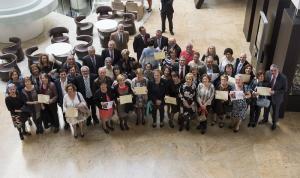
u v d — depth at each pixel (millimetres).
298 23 6953
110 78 7242
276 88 7152
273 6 8344
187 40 11016
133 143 7301
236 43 10906
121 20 11750
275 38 8344
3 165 6879
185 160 6914
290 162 6887
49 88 7059
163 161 6898
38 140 7410
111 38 8922
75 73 7246
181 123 7535
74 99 6945
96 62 7895
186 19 12297
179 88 7141
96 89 7125
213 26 11859
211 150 7133
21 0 11203
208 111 7461
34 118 7266
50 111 7328
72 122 7047
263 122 7770
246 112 7906
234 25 11938
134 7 12008
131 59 7996
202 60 8148
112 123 7809
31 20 11164
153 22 12102
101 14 11875
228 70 7465
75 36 11617
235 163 6859
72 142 7344
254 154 7051
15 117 7043
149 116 8062
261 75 7184
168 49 8250
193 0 13688
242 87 7156
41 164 6871
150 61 8266
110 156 7012
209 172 6668
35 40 11641
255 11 9977
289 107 8148
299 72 7621
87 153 7086
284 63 7445
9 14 10953
